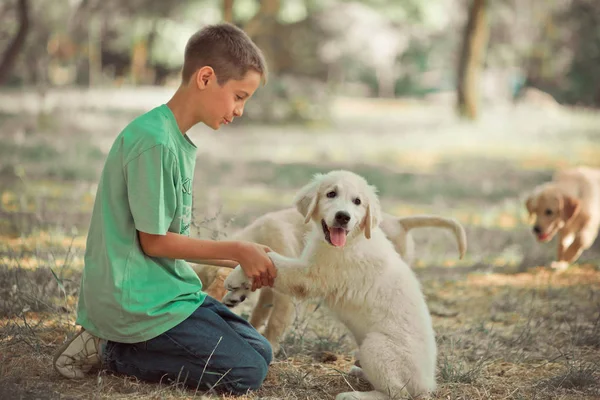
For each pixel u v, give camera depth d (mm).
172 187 4430
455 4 46625
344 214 4801
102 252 4410
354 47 53062
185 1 40094
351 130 31281
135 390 4516
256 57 4680
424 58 61438
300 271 4961
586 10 47656
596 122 35688
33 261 7754
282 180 17000
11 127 22672
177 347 4508
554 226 9711
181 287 4562
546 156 23000
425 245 11070
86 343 4629
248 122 31656
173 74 54875
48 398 4137
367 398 4602
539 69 51969
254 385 4684
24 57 38250
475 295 8172
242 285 5027
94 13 40531
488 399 4855
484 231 11867
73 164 15781
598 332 6363
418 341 4773
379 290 4910
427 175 19016
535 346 6199
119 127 24891
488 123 33344
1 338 5316
